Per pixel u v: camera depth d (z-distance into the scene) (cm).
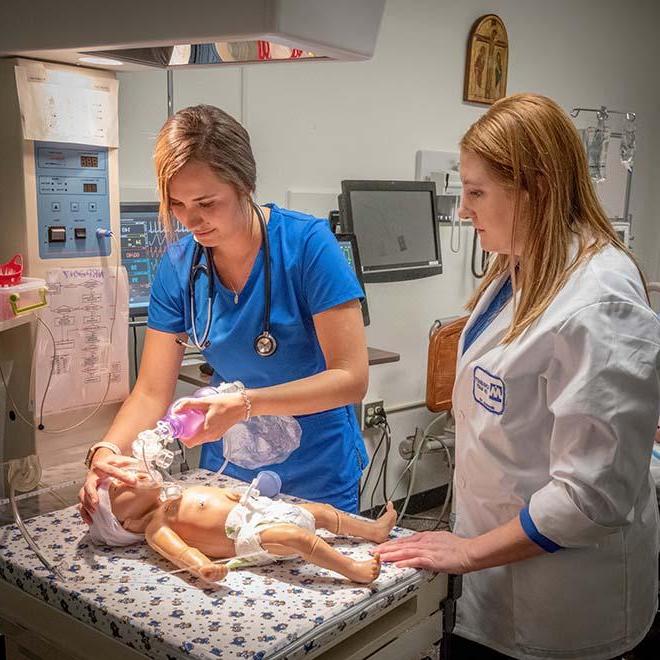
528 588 122
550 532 106
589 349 103
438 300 338
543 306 109
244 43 110
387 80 296
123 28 108
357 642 97
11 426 156
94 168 155
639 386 103
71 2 115
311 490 144
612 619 123
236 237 129
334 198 287
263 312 135
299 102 267
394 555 107
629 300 105
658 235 466
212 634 86
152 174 227
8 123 143
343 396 127
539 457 115
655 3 432
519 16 347
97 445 124
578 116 391
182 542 104
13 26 125
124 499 108
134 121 220
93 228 157
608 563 120
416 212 310
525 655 124
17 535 113
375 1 106
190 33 99
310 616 90
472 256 349
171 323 142
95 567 103
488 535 109
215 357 143
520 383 112
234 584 99
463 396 124
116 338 164
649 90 441
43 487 142
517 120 108
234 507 108
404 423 327
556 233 110
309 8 95
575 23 379
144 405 138
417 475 338
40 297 140
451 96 325
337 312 131
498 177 110
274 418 139
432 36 310
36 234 147
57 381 154
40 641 103
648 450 106
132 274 211
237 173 118
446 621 112
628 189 376
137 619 89
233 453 142
